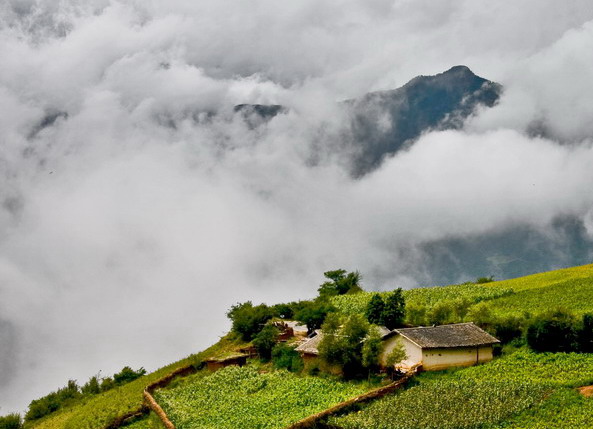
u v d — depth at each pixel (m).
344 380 58.75
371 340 57.84
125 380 96.88
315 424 45.75
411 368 55.16
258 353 77.06
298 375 64.19
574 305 72.12
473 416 41.84
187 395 63.91
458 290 97.06
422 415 43.31
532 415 41.00
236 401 58.12
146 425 59.62
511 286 100.62
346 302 97.44
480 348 57.66
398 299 75.94
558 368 51.44
